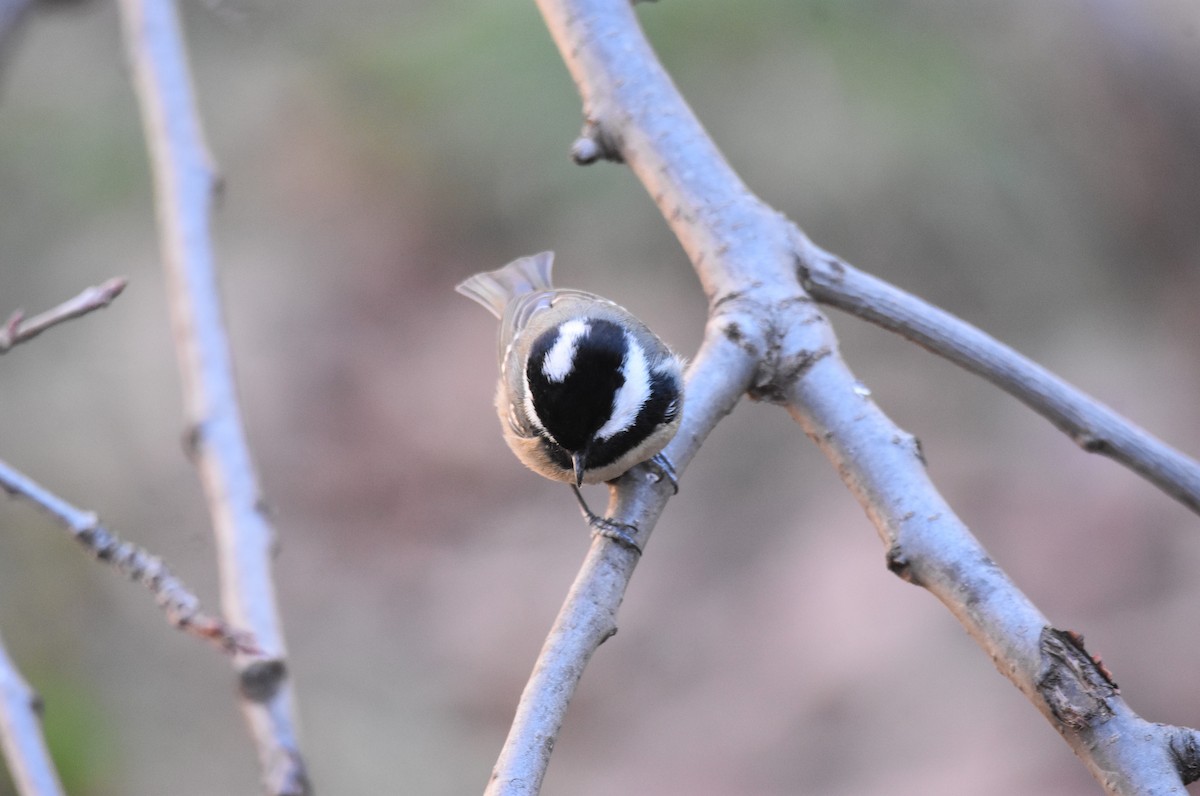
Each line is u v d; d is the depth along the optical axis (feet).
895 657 41.27
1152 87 46.14
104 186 48.34
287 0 50.14
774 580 44.73
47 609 39.47
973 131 42.83
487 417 50.31
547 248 47.50
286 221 52.60
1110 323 46.70
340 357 51.72
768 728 40.27
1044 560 42.68
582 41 20.90
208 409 20.02
